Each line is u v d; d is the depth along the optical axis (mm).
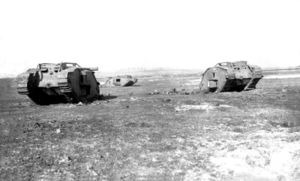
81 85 27266
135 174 8602
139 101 25484
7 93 46094
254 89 35500
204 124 14930
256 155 9727
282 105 21375
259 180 8078
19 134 13438
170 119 16453
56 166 9273
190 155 10094
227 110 19500
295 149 10000
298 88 34781
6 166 9328
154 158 9844
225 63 35156
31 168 9125
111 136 12688
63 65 27078
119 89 48656
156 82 68062
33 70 26438
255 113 18062
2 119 18141
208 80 34188
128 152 10492
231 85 33625
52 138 12523
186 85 52844
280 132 12805
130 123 15344
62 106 24594
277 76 67125
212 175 8484
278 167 8875
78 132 13555
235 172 8625
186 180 8180
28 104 28406
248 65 34000
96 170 8922
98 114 18812
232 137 12188
